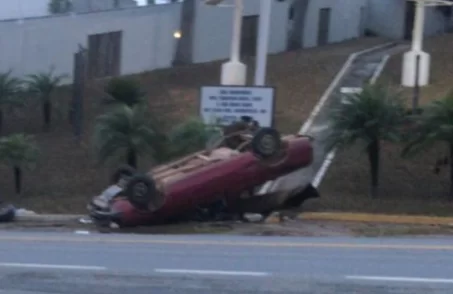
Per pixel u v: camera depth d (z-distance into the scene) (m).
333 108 25.25
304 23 50.06
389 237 17.91
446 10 56.66
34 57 37.09
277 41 48.03
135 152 24.33
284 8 48.44
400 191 24.50
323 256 13.22
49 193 25.36
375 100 23.75
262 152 20.77
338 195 23.78
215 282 10.90
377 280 11.05
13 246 14.70
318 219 21.44
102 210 20.20
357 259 12.88
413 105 28.27
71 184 26.06
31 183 26.30
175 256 13.23
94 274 11.46
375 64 41.31
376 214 21.81
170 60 42.88
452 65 38.31
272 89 25.50
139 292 10.32
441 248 14.27
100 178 26.42
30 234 18.02
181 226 20.34
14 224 21.36
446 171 25.66
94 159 27.69
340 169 25.72
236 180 20.59
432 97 32.19
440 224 20.95
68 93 35.81
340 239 16.61
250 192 21.11
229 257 13.10
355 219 21.47
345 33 55.34
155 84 37.72
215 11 44.34
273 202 21.55
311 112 31.80
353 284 10.78
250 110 25.59
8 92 31.81
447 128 23.47
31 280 11.04
